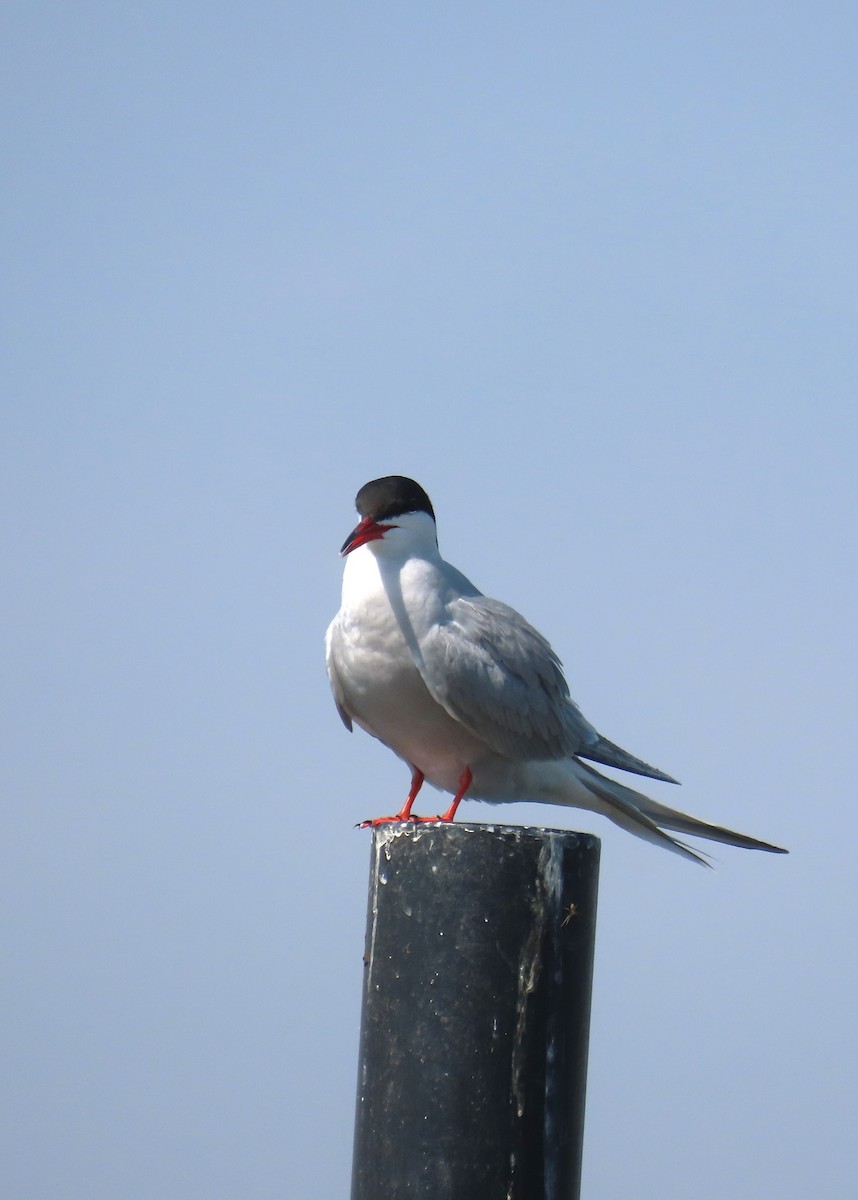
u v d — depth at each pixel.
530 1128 9.02
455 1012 9.09
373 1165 9.19
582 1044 9.41
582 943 9.38
